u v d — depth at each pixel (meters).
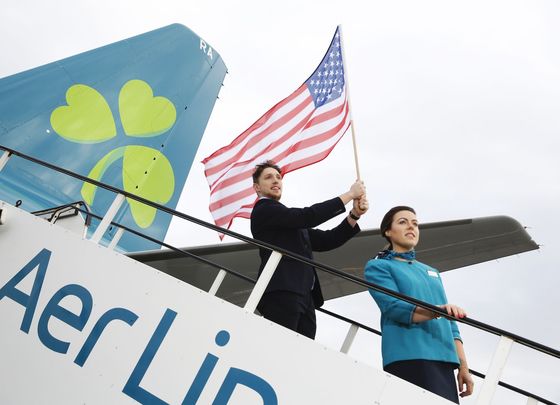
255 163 8.17
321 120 8.05
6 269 6.05
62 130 11.54
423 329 5.05
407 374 4.89
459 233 9.20
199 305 5.27
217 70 14.47
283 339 4.93
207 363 5.04
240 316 5.12
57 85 11.80
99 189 11.67
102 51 12.66
